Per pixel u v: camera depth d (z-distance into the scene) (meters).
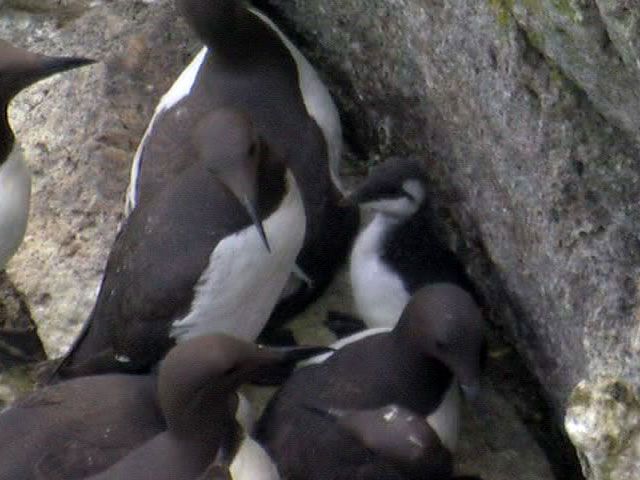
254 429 11.14
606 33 9.07
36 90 13.65
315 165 12.04
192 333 11.26
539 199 10.56
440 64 11.19
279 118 12.16
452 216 12.29
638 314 10.06
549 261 10.68
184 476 10.19
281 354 10.68
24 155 13.27
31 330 12.99
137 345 11.28
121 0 14.20
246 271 11.14
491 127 10.84
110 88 13.49
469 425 11.75
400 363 10.88
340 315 12.48
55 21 14.23
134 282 11.25
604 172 10.14
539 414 11.89
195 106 12.23
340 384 10.94
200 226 11.15
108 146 13.23
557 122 10.14
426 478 10.34
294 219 11.24
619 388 9.87
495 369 12.09
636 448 9.79
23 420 10.64
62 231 12.96
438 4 10.69
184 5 12.28
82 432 10.53
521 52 10.00
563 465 11.71
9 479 10.38
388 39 12.02
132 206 12.12
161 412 10.66
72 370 11.52
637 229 10.10
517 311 11.68
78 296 12.70
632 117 9.59
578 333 10.55
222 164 10.94
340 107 13.50
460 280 12.02
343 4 12.41
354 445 10.46
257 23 12.37
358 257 12.04
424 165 12.46
